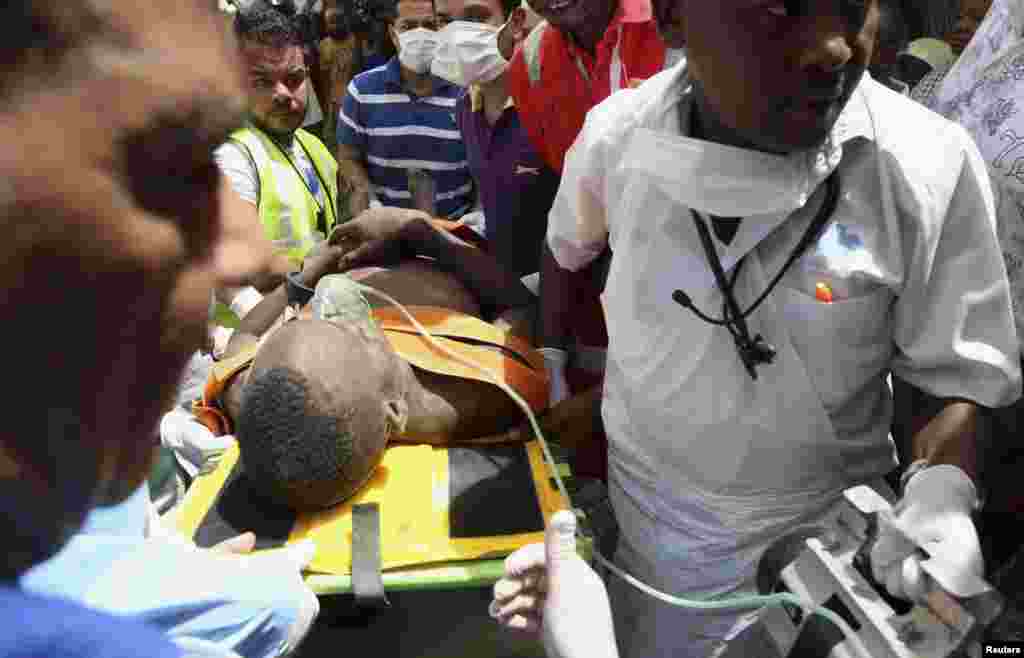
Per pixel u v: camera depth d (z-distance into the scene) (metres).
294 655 1.36
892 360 1.14
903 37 2.18
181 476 1.64
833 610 0.86
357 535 1.24
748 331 1.08
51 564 0.75
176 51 0.36
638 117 1.18
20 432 0.36
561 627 0.94
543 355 1.63
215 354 1.91
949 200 0.99
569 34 1.75
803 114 0.92
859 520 0.90
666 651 1.33
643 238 1.16
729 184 1.02
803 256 1.04
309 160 2.44
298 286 1.69
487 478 1.40
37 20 0.33
